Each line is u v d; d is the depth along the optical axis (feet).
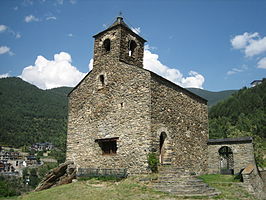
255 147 82.38
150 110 49.65
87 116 61.31
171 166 51.96
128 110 53.21
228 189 46.91
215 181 53.72
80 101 64.18
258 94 252.83
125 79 55.67
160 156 53.01
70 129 64.54
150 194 38.11
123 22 62.80
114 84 57.47
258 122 188.34
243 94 276.21
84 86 64.28
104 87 59.31
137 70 53.78
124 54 59.77
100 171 52.34
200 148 65.57
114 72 58.29
